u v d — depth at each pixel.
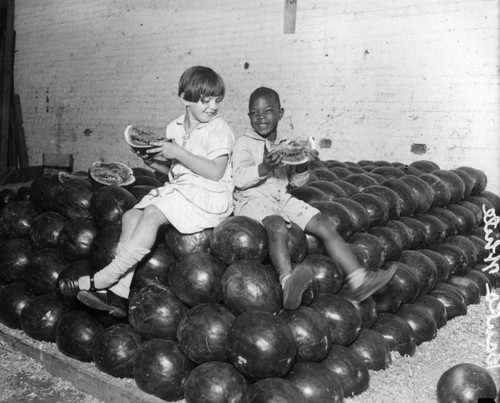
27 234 4.85
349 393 3.48
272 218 3.58
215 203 3.69
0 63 12.55
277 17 9.41
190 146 3.78
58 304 4.25
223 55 10.23
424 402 3.51
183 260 3.56
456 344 4.45
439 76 7.75
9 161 13.34
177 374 3.39
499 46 7.27
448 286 5.15
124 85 12.11
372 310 4.04
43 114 13.96
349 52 8.59
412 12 7.91
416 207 5.50
